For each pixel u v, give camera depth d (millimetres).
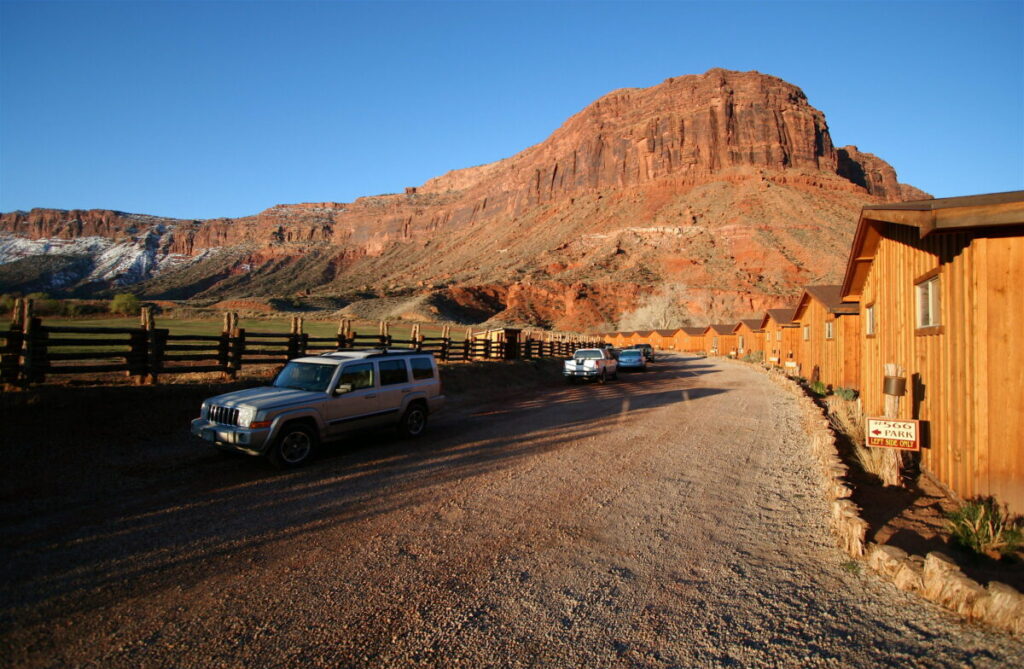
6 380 8562
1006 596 3375
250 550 4574
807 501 6289
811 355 23672
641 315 94750
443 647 3215
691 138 170625
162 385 10430
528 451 8648
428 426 11016
